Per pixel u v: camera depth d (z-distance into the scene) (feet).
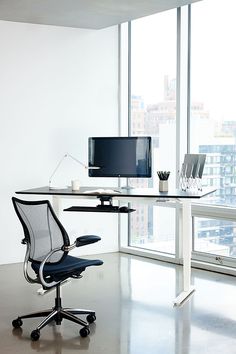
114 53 23.82
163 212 22.77
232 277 19.52
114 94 23.94
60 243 13.58
